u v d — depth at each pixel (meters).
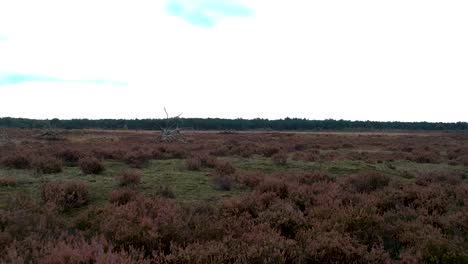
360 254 5.57
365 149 34.41
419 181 13.84
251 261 5.14
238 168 18.50
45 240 5.68
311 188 11.01
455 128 139.00
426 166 21.70
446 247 5.82
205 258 5.02
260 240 5.82
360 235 6.80
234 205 8.52
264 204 9.03
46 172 15.55
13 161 17.39
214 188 12.66
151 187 12.68
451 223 7.49
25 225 6.38
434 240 6.02
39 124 94.88
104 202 10.34
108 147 26.88
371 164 21.16
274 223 7.22
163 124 108.12
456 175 15.70
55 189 10.15
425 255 5.68
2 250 5.14
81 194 10.17
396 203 9.52
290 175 14.58
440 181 14.53
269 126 125.31
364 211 7.51
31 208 7.86
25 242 5.41
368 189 12.00
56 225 6.89
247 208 8.51
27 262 4.87
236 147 28.98
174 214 7.18
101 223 6.64
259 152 26.55
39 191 11.46
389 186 12.15
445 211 9.09
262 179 13.14
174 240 5.96
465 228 7.25
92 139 41.66
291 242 5.77
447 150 32.16
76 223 7.21
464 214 7.92
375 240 6.61
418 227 7.15
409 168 20.52
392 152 30.84
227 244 5.68
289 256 5.52
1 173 15.39
